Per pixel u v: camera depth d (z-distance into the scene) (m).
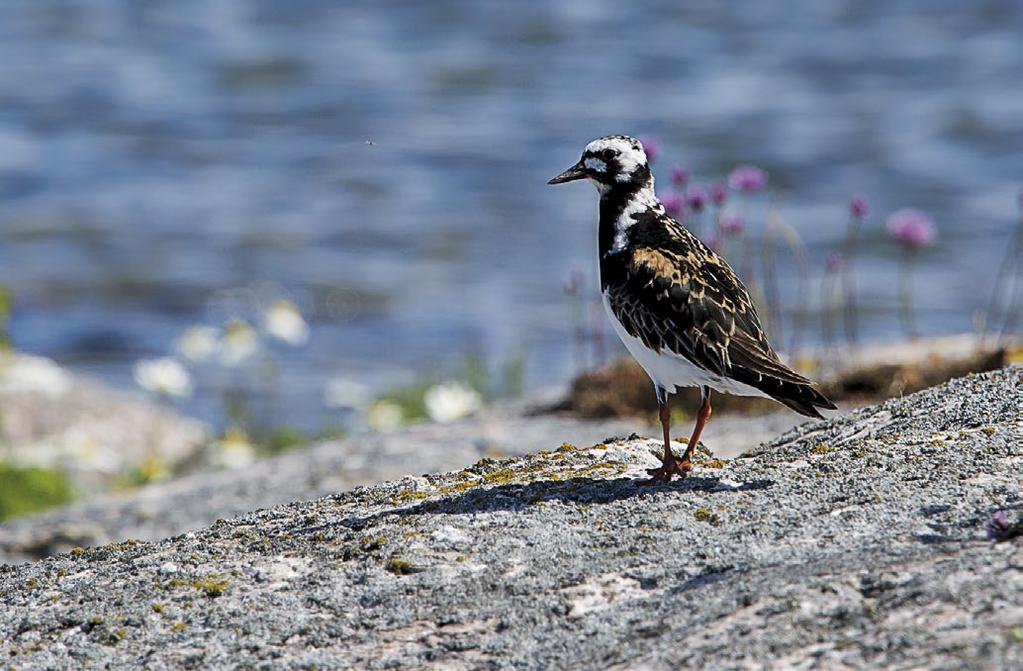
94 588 6.84
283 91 40.31
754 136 34.84
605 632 5.72
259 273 26.61
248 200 31.16
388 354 22.31
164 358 22.39
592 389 14.59
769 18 49.72
